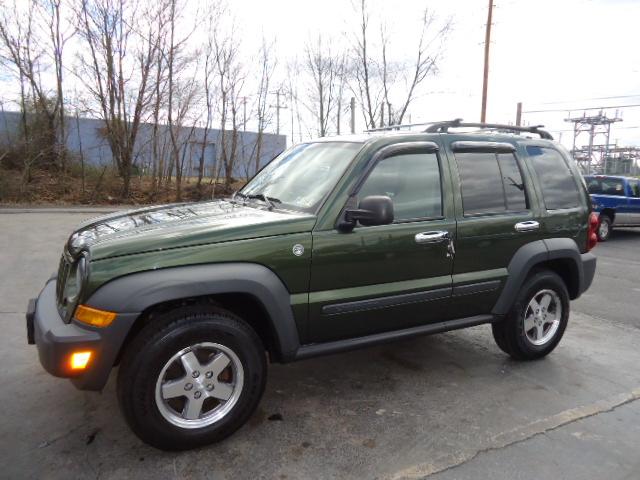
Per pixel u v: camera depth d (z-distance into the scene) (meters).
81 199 18.62
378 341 3.43
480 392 3.71
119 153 20.25
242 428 3.12
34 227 11.52
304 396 3.59
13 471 2.63
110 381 3.67
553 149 4.46
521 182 4.08
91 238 2.92
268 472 2.67
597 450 2.97
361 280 3.27
